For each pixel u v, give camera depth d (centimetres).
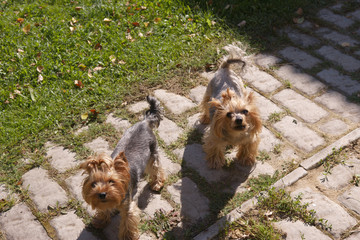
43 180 111
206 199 104
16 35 164
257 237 93
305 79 139
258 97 134
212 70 148
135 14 173
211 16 167
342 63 144
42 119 128
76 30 164
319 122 123
